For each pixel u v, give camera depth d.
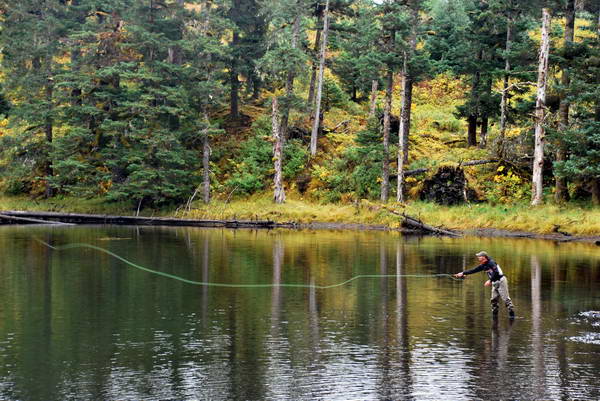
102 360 13.15
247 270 25.41
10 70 60.03
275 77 55.03
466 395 11.19
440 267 26.31
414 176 49.69
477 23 49.78
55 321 16.55
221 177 57.03
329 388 11.52
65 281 22.78
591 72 40.66
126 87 58.12
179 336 15.08
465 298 19.88
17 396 11.08
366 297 20.00
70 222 50.12
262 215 49.72
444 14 67.81
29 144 57.22
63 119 55.97
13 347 14.09
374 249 32.56
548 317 17.23
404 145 50.28
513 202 44.66
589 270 25.30
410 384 11.73
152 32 56.94
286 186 54.53
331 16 59.91
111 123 52.47
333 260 28.36
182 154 53.56
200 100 54.72
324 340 14.76
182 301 19.31
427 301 19.45
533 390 11.42
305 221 48.50
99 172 53.97
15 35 59.59
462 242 36.16
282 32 55.12
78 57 59.06
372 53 46.12
